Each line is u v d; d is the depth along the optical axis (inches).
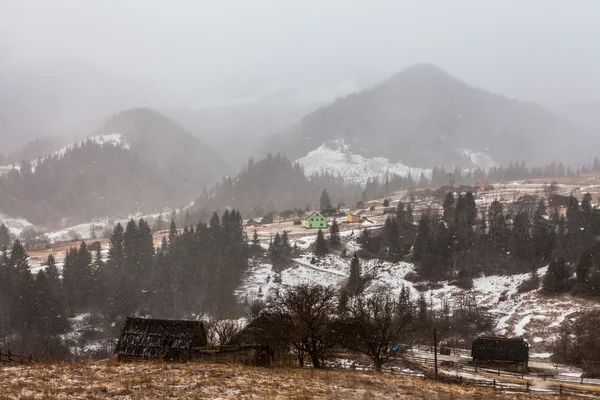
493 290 4387.3
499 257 4923.7
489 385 1871.3
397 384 1343.5
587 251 4111.7
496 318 3865.7
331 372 1481.3
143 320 1795.0
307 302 1779.0
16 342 3806.6
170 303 4702.3
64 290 4722.0
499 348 2647.6
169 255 5251.0
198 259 5147.6
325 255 5442.9
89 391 842.2
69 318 4485.7
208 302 4534.9
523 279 4414.4
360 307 2139.5
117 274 5103.3
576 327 3193.9
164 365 1224.2
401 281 4756.4
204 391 906.7
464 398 1227.2
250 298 4451.3
